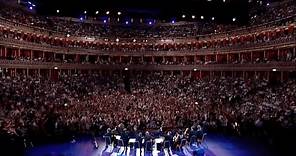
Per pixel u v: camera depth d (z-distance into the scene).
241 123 32.03
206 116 34.44
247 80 49.59
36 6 35.31
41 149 26.56
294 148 25.56
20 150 25.20
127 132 26.58
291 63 42.94
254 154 25.42
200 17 38.38
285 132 27.38
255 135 30.39
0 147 23.50
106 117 33.06
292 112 30.58
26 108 35.25
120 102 45.22
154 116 34.56
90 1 34.59
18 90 41.09
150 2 35.97
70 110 37.38
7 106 34.25
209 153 26.06
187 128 28.77
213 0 37.72
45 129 29.39
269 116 31.48
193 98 49.12
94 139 27.91
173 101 46.78
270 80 47.19
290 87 39.62
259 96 41.19
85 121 31.77
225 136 31.28
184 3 36.84
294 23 47.09
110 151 26.33
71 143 28.59
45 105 39.03
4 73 49.41
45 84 49.06
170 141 26.08
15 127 26.69
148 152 25.70
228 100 44.16
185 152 26.09
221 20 39.47
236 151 26.45
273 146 27.34
